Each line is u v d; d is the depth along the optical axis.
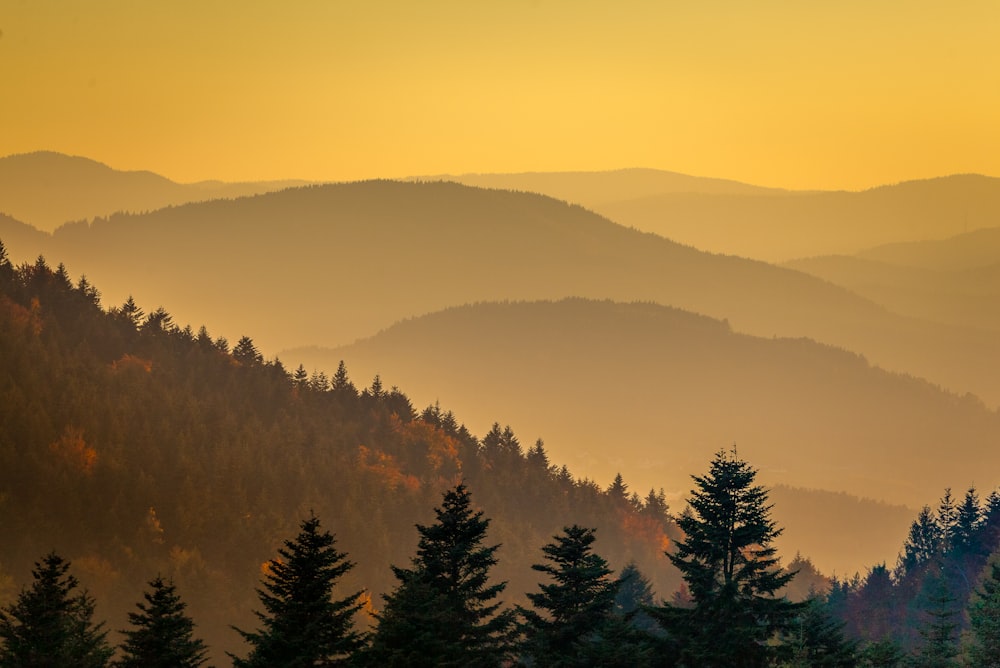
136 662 125.19
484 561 122.50
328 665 111.62
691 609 120.62
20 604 133.88
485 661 116.81
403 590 115.81
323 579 113.31
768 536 120.44
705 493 124.44
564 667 116.12
